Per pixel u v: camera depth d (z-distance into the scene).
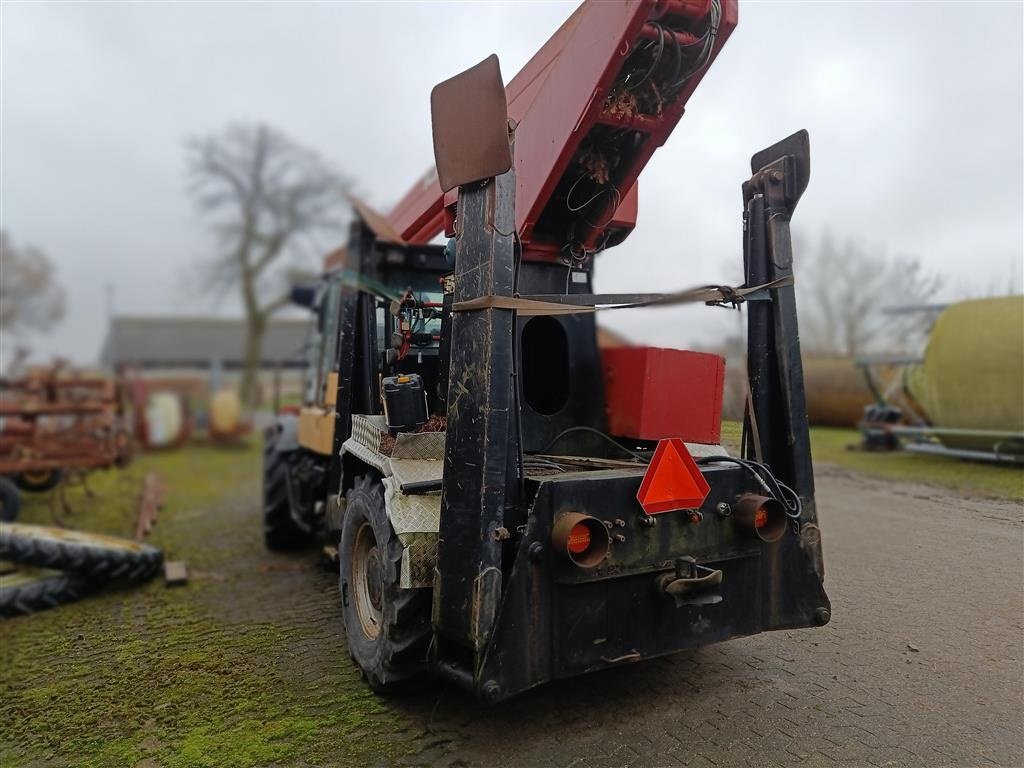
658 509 2.60
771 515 2.81
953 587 3.72
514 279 2.58
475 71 2.50
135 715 3.08
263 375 27.94
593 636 2.54
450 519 2.57
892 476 5.90
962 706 2.77
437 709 2.98
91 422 8.59
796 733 2.66
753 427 3.10
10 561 4.57
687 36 2.72
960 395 5.60
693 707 2.89
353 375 4.05
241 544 6.30
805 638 3.46
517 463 2.59
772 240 3.04
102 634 4.12
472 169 2.54
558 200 3.38
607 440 3.56
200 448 15.42
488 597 2.42
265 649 3.75
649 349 3.38
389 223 4.35
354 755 2.65
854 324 15.88
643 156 3.15
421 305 3.47
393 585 2.82
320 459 5.22
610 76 2.73
